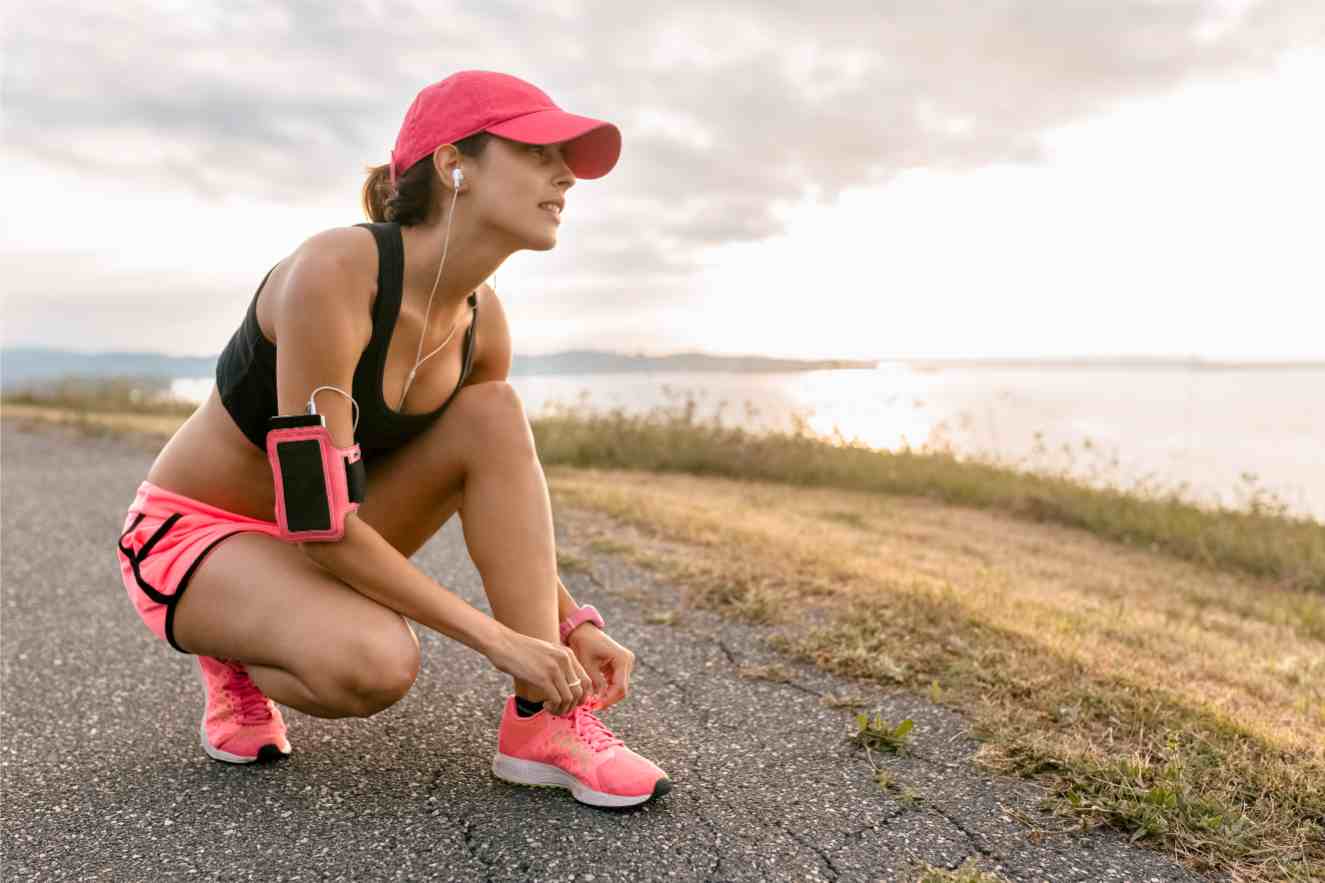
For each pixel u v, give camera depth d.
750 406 9.41
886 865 1.77
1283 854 1.82
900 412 18.27
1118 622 3.51
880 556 4.50
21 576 4.07
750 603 3.31
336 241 1.73
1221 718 2.42
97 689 2.78
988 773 2.16
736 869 1.74
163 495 1.97
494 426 1.98
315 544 1.74
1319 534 6.04
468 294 1.89
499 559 1.97
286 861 1.77
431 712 2.53
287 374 1.72
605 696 2.03
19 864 1.78
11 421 9.75
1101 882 1.74
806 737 2.36
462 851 1.79
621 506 5.07
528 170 1.74
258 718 2.18
